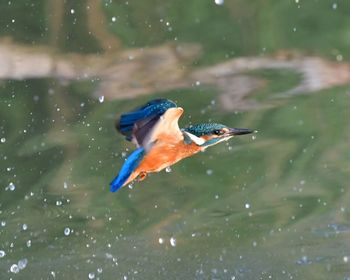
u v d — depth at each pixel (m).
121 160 13.88
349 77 17.05
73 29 18.25
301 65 17.62
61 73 17.02
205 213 12.69
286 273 10.95
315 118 15.37
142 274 10.99
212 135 8.43
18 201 12.85
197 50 18.11
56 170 13.66
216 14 19.08
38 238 11.92
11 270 11.06
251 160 14.05
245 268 11.10
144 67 17.38
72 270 11.12
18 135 14.78
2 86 16.39
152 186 13.40
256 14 19.12
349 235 11.84
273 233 12.05
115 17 18.72
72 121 15.29
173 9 19.03
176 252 11.60
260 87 16.69
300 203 12.83
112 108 15.78
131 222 12.41
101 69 17.27
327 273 10.90
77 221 12.36
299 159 14.04
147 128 7.14
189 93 16.50
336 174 13.59
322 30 18.67
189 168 13.86
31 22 18.30
